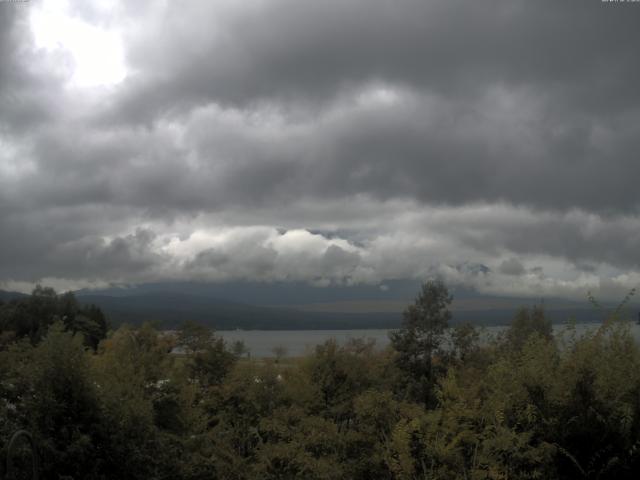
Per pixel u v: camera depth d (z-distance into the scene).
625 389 8.36
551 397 8.56
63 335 10.66
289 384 16.55
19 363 11.25
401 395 20.09
